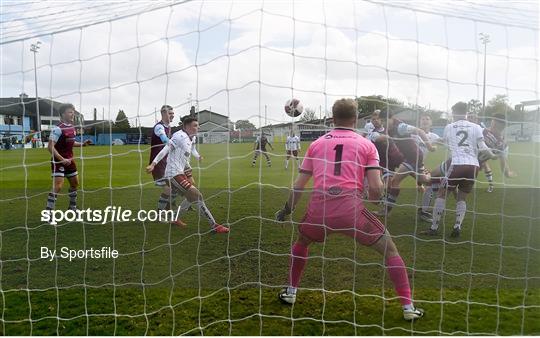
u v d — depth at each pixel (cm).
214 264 407
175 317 299
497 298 319
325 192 296
